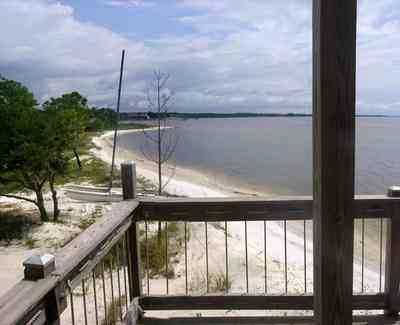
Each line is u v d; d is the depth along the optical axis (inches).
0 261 291.6
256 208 85.0
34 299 44.0
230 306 91.6
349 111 47.7
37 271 48.9
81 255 57.5
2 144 391.2
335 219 49.4
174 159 1503.4
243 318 92.3
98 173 822.5
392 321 88.0
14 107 396.5
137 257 91.7
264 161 1418.6
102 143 2089.1
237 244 305.4
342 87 47.3
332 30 46.5
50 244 339.9
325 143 48.1
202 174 1093.1
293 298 89.8
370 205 83.0
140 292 93.4
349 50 46.8
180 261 229.9
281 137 2874.0
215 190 810.8
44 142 406.6
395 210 83.5
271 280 182.5
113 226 71.6
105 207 486.3
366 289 193.3
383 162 1267.2
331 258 50.2
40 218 424.2
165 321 92.0
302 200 83.6
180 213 87.1
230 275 192.9
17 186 443.5
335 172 48.6
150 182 761.6
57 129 422.9
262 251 297.4
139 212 88.6
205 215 86.6
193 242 285.0
